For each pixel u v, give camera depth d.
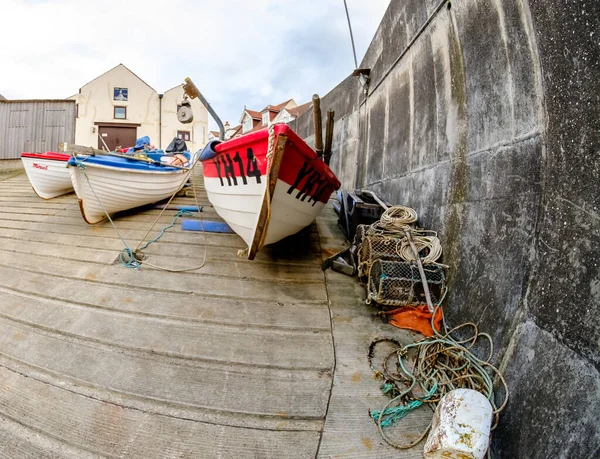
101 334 2.98
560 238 1.90
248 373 2.60
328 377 2.59
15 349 2.86
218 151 3.55
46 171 7.02
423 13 4.21
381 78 5.98
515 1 2.48
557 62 2.03
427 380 2.45
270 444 2.08
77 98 16.58
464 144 3.16
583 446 1.50
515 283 2.25
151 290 3.66
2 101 13.46
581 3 1.84
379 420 2.20
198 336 2.97
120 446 2.04
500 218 2.52
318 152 4.21
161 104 17.45
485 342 2.43
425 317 3.12
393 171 5.07
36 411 2.28
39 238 5.21
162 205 6.57
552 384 1.76
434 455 1.81
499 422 2.03
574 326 1.71
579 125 1.84
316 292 3.75
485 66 2.88
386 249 3.52
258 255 4.50
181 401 2.34
